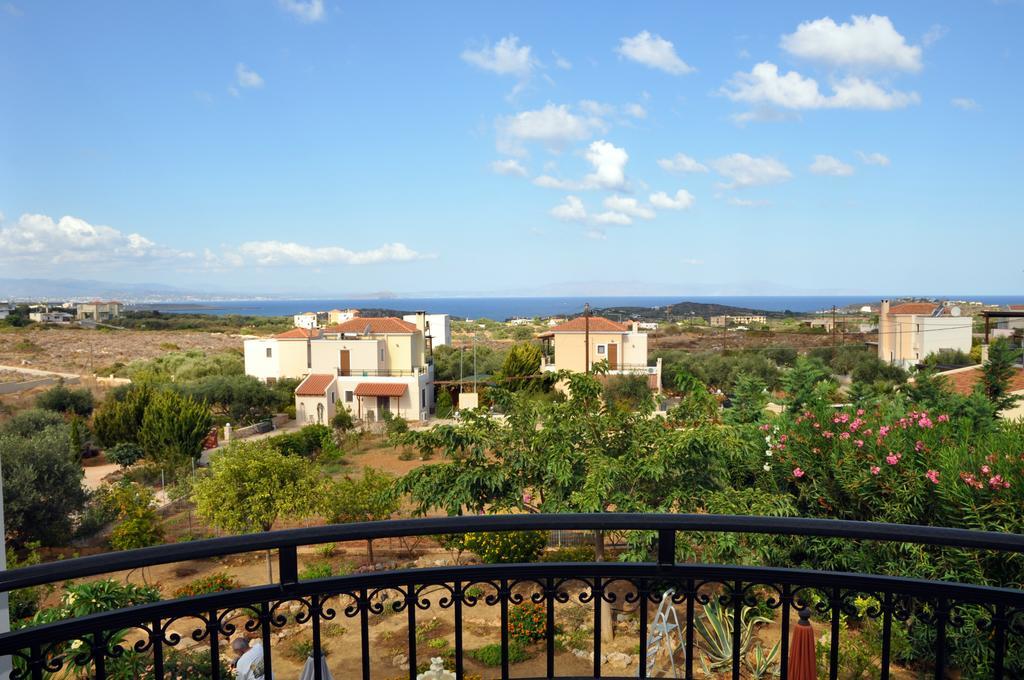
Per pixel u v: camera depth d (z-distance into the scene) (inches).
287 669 341.7
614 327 1566.2
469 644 366.0
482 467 419.2
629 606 395.2
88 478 949.8
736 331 2178.9
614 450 420.5
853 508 334.0
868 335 1855.3
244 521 566.6
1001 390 508.1
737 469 401.7
